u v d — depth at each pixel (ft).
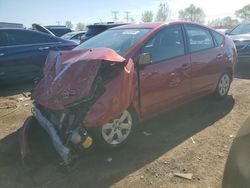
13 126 19.20
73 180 12.97
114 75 13.78
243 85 27.63
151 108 16.42
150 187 12.38
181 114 20.06
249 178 7.58
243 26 40.19
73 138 12.98
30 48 30.37
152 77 16.03
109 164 14.08
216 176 12.92
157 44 16.83
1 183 12.91
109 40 17.43
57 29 76.48
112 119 14.24
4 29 29.66
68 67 14.03
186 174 13.09
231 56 22.49
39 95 14.88
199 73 19.30
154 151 15.17
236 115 19.74
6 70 29.12
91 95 13.03
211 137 16.58
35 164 13.99
